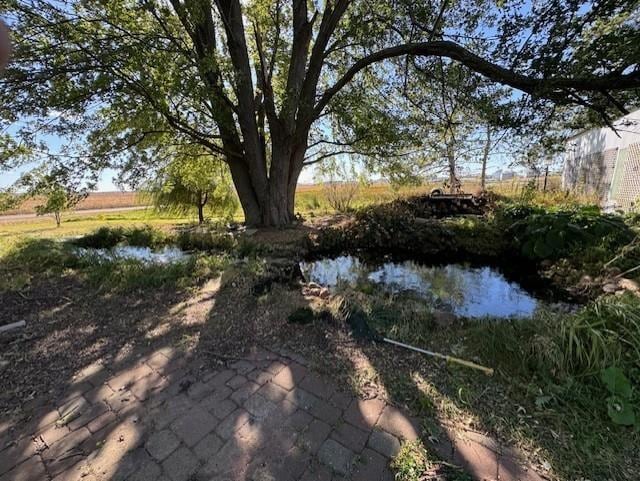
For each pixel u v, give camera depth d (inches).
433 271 188.4
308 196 481.4
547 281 163.0
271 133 277.3
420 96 215.5
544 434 55.5
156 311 110.5
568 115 141.9
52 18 173.5
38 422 61.8
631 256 142.7
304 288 132.6
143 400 67.4
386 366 76.5
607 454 51.3
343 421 60.3
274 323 99.0
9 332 96.7
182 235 250.2
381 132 277.9
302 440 56.1
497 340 82.1
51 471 51.3
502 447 53.3
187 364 80.0
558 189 402.3
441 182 491.8
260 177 283.3
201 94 200.5
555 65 116.6
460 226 223.9
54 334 95.8
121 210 636.1
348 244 236.8
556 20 113.2
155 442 56.4
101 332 96.6
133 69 185.6
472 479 47.7
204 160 327.6
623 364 66.1
